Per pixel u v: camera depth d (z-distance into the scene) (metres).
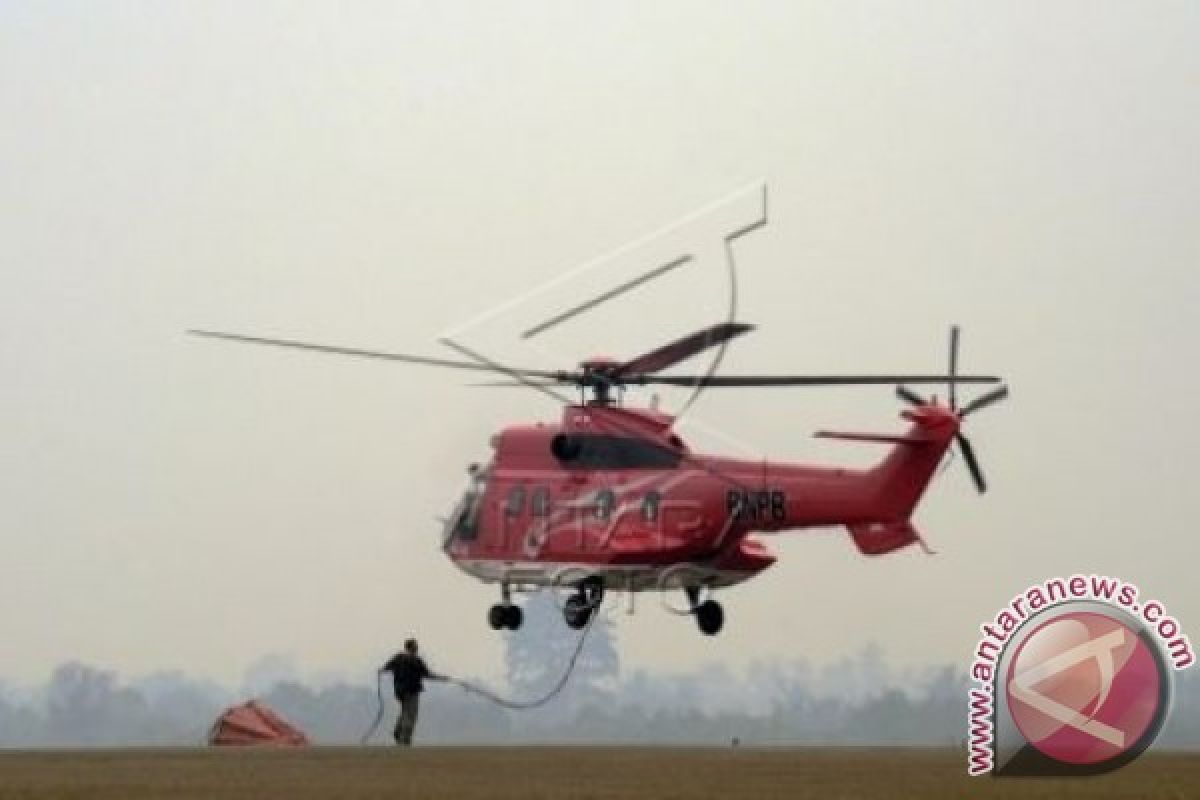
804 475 45.81
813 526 45.91
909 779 21.42
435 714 124.56
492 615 49.16
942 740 117.31
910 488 45.19
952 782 20.78
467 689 38.41
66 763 24.78
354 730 122.75
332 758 26.30
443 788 19.58
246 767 23.64
